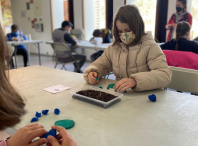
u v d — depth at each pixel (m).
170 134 0.62
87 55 5.50
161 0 3.82
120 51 1.32
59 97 0.96
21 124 0.69
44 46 6.67
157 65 1.12
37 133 0.51
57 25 6.18
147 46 1.19
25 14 6.93
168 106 0.83
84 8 5.26
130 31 1.17
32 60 5.70
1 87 0.54
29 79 1.28
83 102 0.89
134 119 0.72
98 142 0.58
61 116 0.75
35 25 6.67
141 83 0.99
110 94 0.94
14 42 3.73
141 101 0.89
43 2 6.17
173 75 1.26
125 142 0.58
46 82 1.21
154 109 0.80
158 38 4.06
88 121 0.71
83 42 4.03
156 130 0.64
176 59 1.82
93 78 1.16
